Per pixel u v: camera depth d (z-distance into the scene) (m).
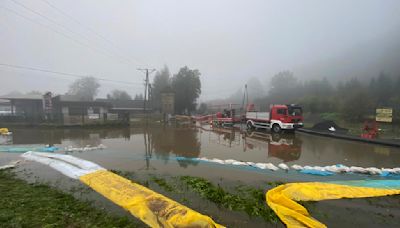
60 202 5.25
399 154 10.91
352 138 15.25
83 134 19.69
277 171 7.97
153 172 7.89
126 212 4.85
